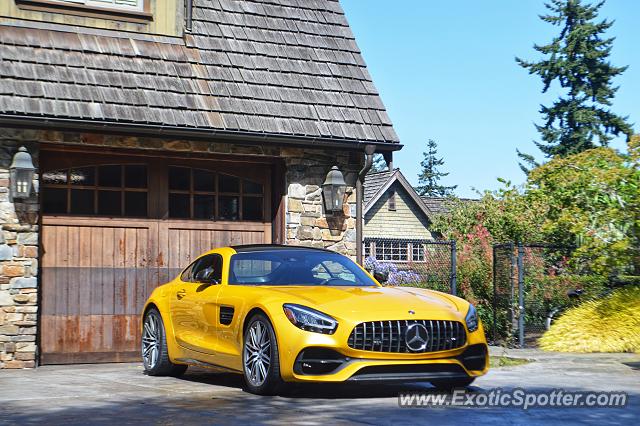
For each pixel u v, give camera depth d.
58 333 12.15
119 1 13.05
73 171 12.33
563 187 14.13
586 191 13.28
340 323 7.39
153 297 10.05
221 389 8.32
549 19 38.22
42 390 8.28
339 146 13.11
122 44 12.81
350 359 7.37
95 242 12.41
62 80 11.86
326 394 7.84
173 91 12.48
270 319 7.63
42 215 12.12
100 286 12.41
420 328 7.52
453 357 7.69
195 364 9.08
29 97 11.43
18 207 11.59
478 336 7.89
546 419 6.30
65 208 12.27
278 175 13.36
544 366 9.97
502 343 13.13
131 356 12.55
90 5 12.82
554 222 14.34
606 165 14.16
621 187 12.76
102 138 12.16
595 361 10.44
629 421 6.21
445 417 6.39
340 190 13.23
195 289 9.25
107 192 12.49
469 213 20.55
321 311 7.47
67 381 9.29
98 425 6.11
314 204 13.35
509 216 16.25
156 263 12.73
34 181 11.66
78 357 12.23
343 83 13.86
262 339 7.81
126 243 12.58
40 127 11.49
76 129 11.70
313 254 9.34
